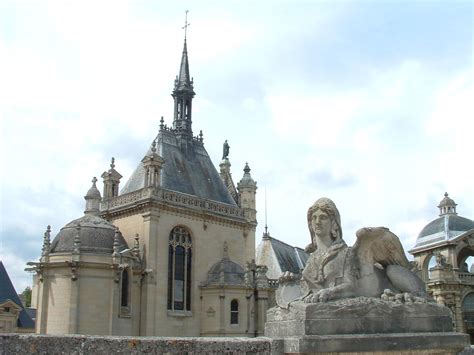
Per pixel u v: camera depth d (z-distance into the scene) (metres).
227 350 8.74
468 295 65.19
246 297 62.38
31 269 55.91
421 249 70.62
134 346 8.01
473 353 10.85
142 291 57.00
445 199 73.12
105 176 67.19
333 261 10.84
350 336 9.68
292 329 9.83
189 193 66.50
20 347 7.33
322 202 11.30
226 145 84.12
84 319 50.28
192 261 63.16
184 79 76.12
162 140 69.44
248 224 71.06
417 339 10.29
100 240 53.41
